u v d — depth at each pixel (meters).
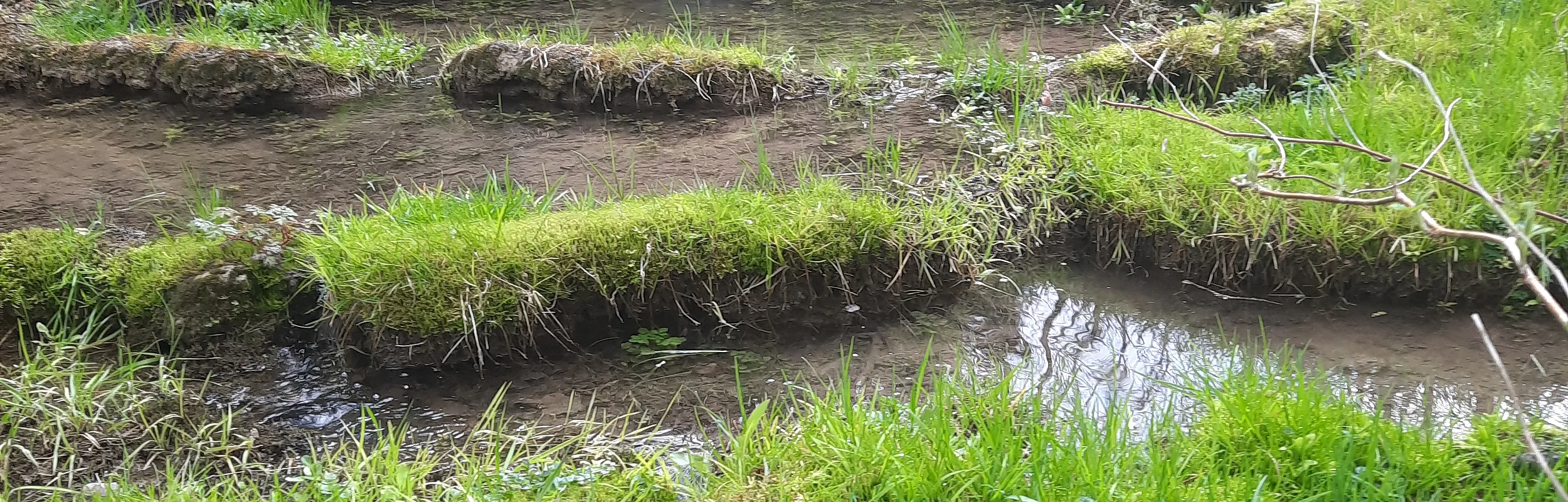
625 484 2.77
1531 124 4.23
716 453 2.98
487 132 5.32
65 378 3.27
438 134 5.31
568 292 3.66
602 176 4.65
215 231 3.71
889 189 4.34
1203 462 2.72
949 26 6.47
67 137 5.28
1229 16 6.42
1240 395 2.89
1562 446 2.68
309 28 6.71
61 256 3.66
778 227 3.83
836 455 2.79
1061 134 4.65
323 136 5.30
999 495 2.59
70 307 3.59
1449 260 3.76
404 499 2.66
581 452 3.04
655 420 3.30
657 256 3.73
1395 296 3.85
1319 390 3.15
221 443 3.12
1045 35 6.50
